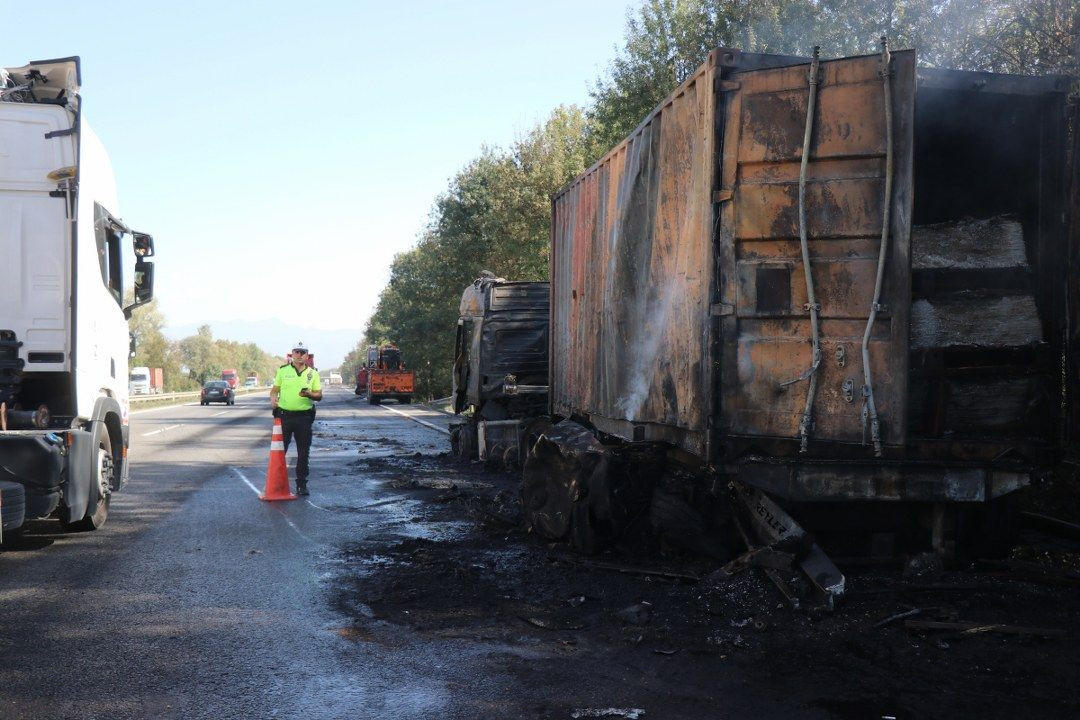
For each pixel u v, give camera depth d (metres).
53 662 4.63
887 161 5.52
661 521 6.80
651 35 21.33
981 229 6.58
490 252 38.34
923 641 4.88
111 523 9.14
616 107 21.73
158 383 94.50
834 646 4.82
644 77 21.09
